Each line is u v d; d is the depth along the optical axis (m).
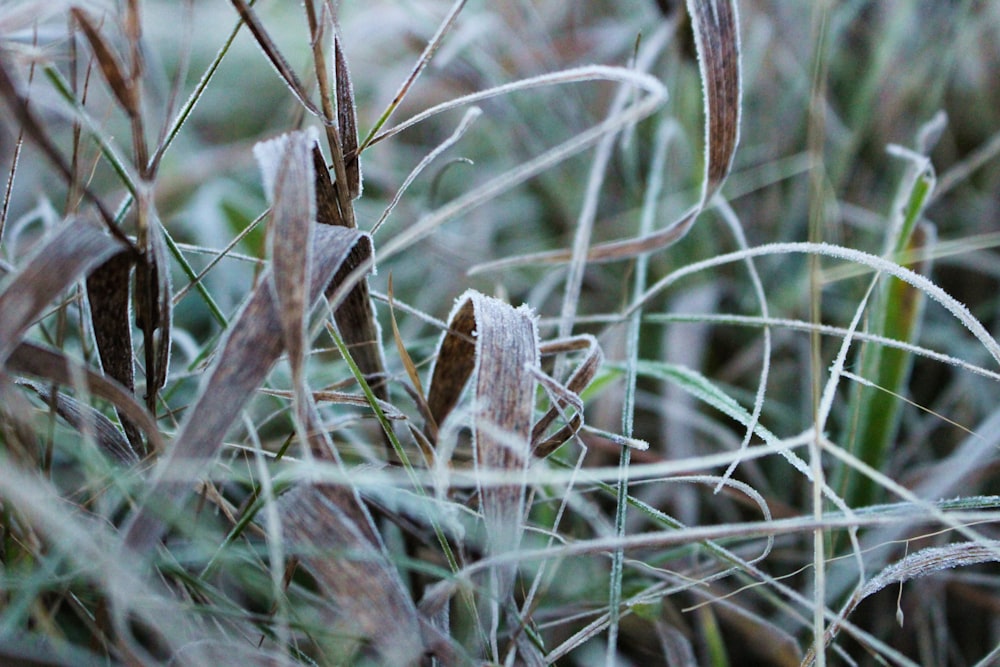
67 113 0.35
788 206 0.52
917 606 0.39
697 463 0.34
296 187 0.32
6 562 0.34
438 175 0.46
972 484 0.40
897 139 0.53
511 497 0.33
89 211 0.35
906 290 0.39
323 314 0.33
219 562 0.33
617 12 0.64
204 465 0.31
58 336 0.36
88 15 0.32
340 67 0.34
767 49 0.54
